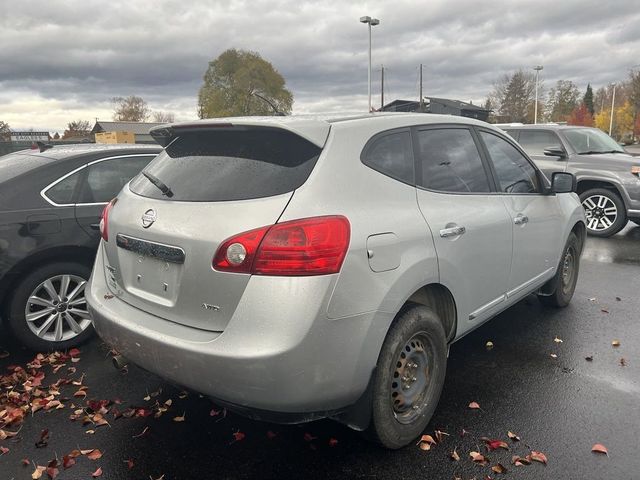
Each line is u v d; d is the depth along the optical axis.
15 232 3.92
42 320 4.19
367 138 2.86
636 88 60.41
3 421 3.24
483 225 3.39
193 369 2.45
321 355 2.38
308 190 2.48
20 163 4.35
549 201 4.49
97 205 4.32
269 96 78.25
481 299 3.50
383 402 2.71
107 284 3.22
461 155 3.55
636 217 8.62
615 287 5.93
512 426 3.14
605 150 9.50
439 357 3.06
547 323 4.80
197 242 2.51
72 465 2.84
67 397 3.55
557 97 79.69
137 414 3.33
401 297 2.68
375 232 2.60
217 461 2.87
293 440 3.04
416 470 2.76
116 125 78.19
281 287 2.32
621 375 3.78
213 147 2.95
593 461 2.80
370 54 28.25
